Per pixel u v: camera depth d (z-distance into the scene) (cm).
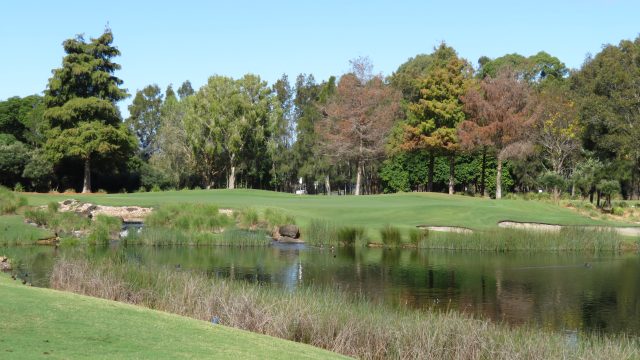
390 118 7069
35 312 1034
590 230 3753
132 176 7319
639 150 6106
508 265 2934
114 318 1080
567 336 1644
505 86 6178
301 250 3369
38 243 3266
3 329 920
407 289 2309
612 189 5831
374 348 1349
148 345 936
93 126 6400
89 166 6575
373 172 8794
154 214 3953
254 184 9369
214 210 4062
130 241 3403
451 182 6688
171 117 8588
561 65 9619
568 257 3266
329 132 7431
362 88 7044
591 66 7181
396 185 7700
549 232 3691
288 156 8894
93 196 5038
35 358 799
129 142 6725
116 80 6875
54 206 4100
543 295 2233
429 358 1295
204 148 7738
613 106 6512
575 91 7312
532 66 8575
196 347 965
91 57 6638
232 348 998
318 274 2595
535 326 1783
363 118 6969
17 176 6544
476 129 6056
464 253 3381
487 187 7475
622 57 6969
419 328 1383
